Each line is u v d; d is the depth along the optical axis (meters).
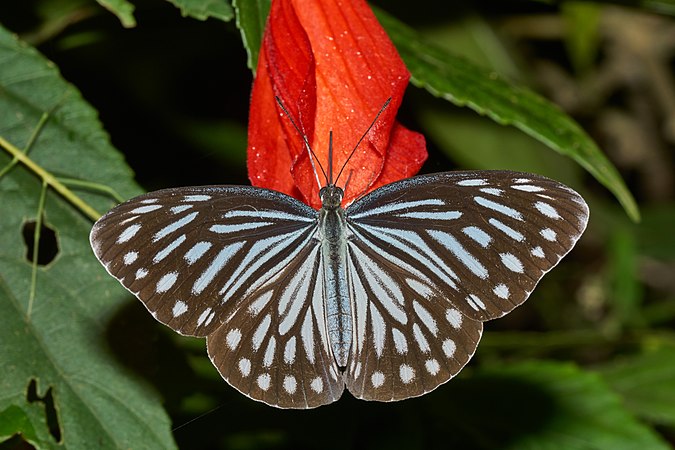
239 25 0.43
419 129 0.51
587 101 0.60
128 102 0.53
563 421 0.50
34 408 0.43
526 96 0.46
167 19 0.48
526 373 0.51
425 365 0.43
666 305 0.58
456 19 0.51
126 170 0.45
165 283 0.42
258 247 0.43
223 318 0.42
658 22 0.57
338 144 0.42
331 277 0.43
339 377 0.43
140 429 0.44
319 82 0.42
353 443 0.50
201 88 0.54
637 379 0.53
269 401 0.42
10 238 0.44
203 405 0.50
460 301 0.43
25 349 0.44
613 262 0.59
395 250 0.43
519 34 0.55
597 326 0.63
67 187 0.44
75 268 0.44
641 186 0.64
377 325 0.43
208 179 0.54
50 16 0.47
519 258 0.42
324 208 0.43
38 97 0.44
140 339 0.44
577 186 0.53
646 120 0.61
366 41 0.42
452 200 0.43
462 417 0.51
